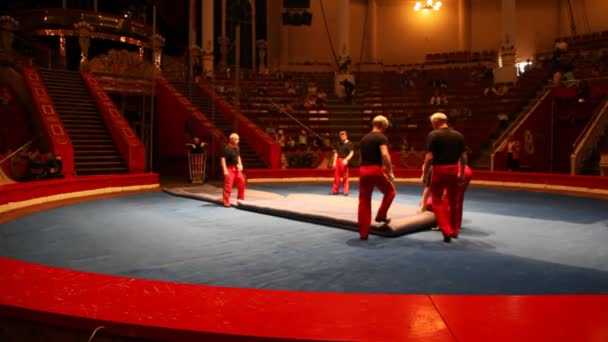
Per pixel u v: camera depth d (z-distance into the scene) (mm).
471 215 9906
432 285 4777
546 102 22031
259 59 33844
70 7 30219
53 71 20719
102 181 13812
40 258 5949
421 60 34844
